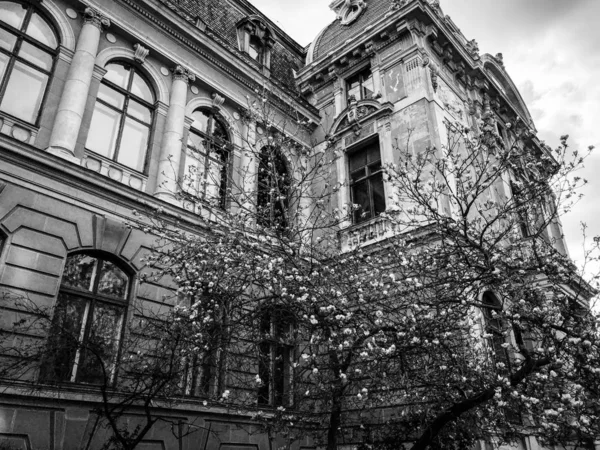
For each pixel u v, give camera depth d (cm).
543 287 1027
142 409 977
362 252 1127
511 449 1189
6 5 1144
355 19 2094
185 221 1241
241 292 883
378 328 770
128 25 1375
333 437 789
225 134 1597
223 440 1115
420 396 925
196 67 1549
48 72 1163
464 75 1927
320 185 1759
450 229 871
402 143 1617
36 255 959
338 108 1911
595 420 759
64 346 858
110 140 1256
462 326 912
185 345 885
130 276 1123
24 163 990
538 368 780
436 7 1888
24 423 830
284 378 1020
